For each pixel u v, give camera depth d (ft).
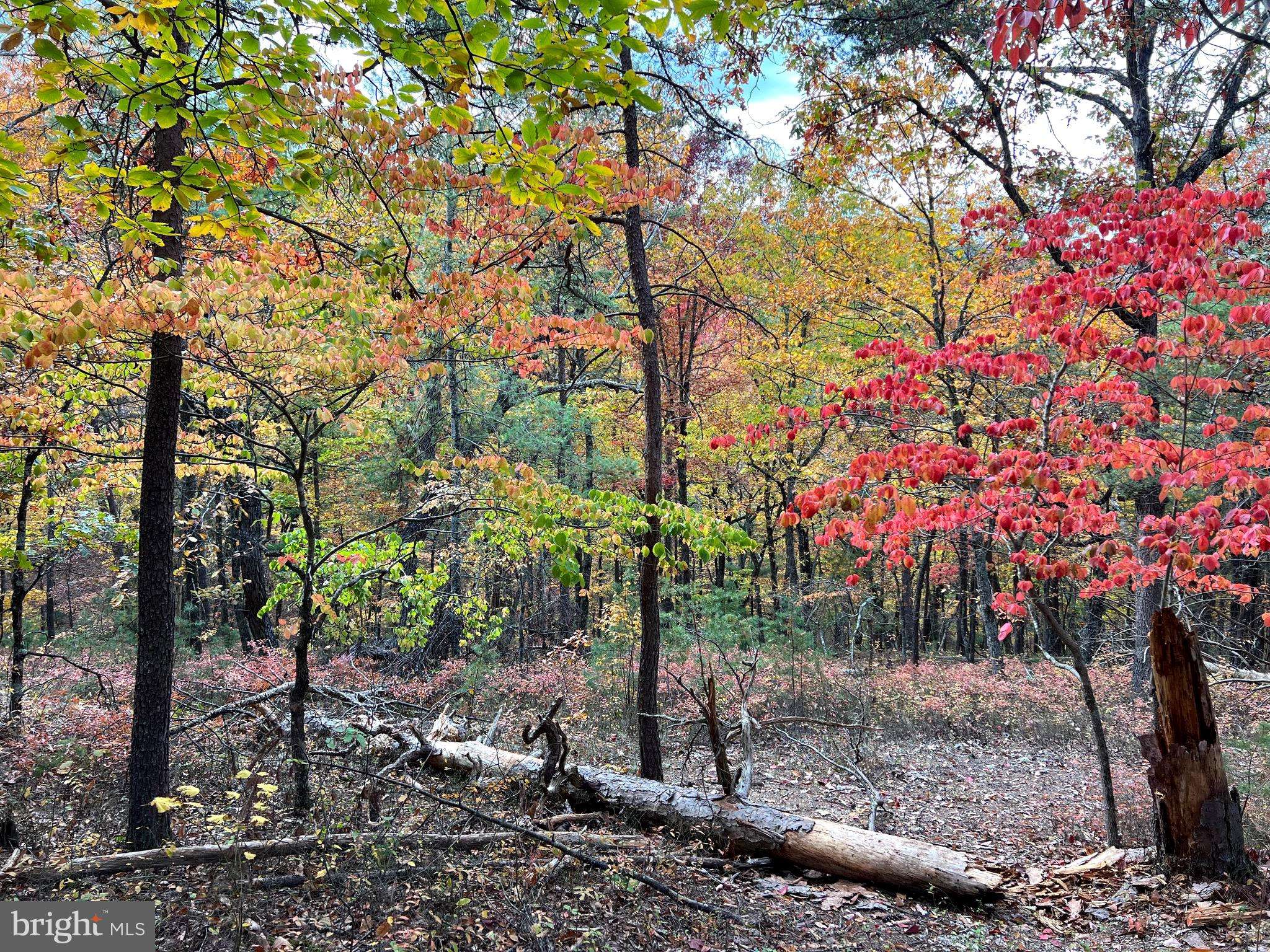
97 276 18.92
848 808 28.17
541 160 12.14
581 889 15.69
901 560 19.65
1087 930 16.55
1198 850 18.71
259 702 26.07
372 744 27.14
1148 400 19.45
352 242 23.70
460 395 50.85
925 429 21.54
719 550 24.06
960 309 49.67
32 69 12.75
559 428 53.72
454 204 31.73
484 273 21.20
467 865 16.25
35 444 23.84
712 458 65.62
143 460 18.21
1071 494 19.76
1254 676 27.96
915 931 16.34
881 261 52.85
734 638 45.24
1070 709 42.91
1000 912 17.67
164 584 17.76
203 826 18.21
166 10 11.46
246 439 21.29
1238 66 28.81
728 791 21.24
